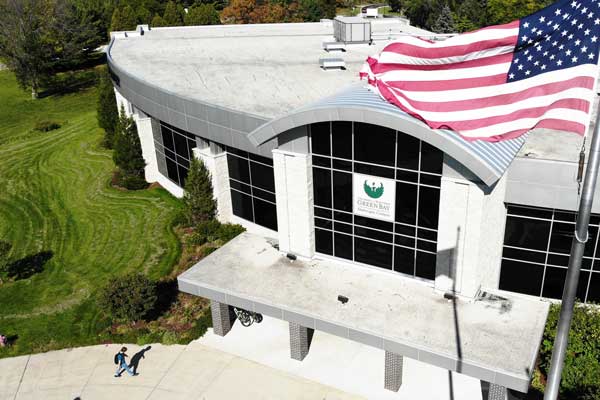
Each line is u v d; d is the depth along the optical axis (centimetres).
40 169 4503
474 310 2102
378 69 1670
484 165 1817
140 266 3008
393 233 2284
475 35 1475
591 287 2266
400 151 2119
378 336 2003
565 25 1316
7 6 6669
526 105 1428
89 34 7981
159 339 2452
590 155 1059
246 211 3145
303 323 2167
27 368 2341
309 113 2153
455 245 2091
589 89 1305
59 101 6750
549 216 2212
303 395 2112
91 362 2356
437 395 2070
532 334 1967
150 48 5053
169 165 3784
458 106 1537
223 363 2300
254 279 2380
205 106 2942
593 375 1958
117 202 3797
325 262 2483
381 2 15738
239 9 8750
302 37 5472
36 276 2997
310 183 2384
